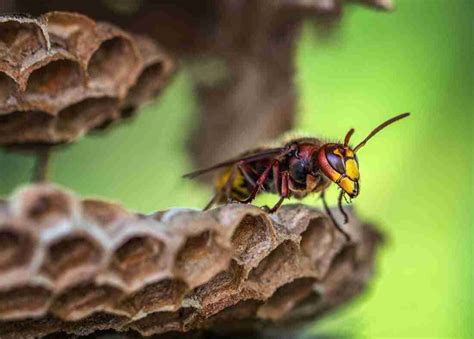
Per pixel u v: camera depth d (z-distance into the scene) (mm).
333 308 299
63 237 249
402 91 346
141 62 287
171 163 339
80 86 279
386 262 337
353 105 349
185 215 261
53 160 332
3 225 246
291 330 302
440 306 335
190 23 318
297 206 280
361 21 345
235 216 265
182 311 269
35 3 298
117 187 337
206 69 328
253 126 328
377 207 339
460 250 335
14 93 272
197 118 334
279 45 320
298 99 329
